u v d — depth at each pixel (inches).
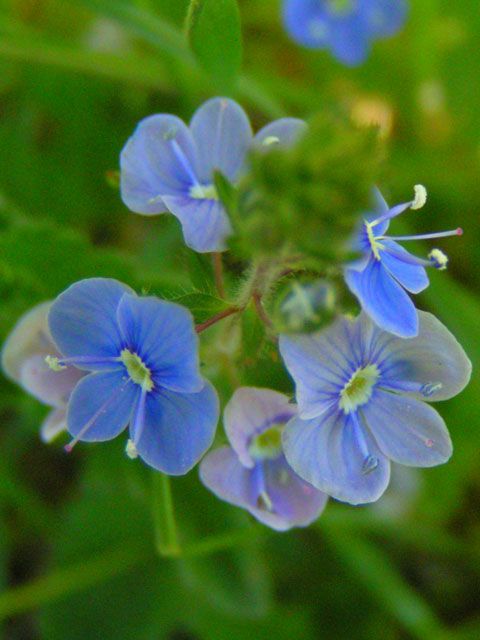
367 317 3.2
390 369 3.3
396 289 3.2
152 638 4.5
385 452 3.3
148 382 3.2
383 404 3.3
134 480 4.2
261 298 3.1
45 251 4.0
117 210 5.2
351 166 2.7
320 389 3.2
